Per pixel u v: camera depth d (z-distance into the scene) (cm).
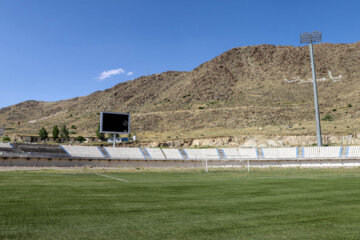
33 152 6172
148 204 1528
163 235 910
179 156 7419
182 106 17775
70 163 6266
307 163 6881
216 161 7344
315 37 7150
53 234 916
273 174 4419
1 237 881
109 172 4894
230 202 1605
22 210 1325
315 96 7131
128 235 909
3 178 3222
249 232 946
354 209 1366
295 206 1459
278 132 10175
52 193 1992
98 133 12688
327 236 901
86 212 1286
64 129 12638
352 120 10962
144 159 6969
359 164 6456
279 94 17538
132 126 15238
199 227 1011
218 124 13512
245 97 17738
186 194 2002
